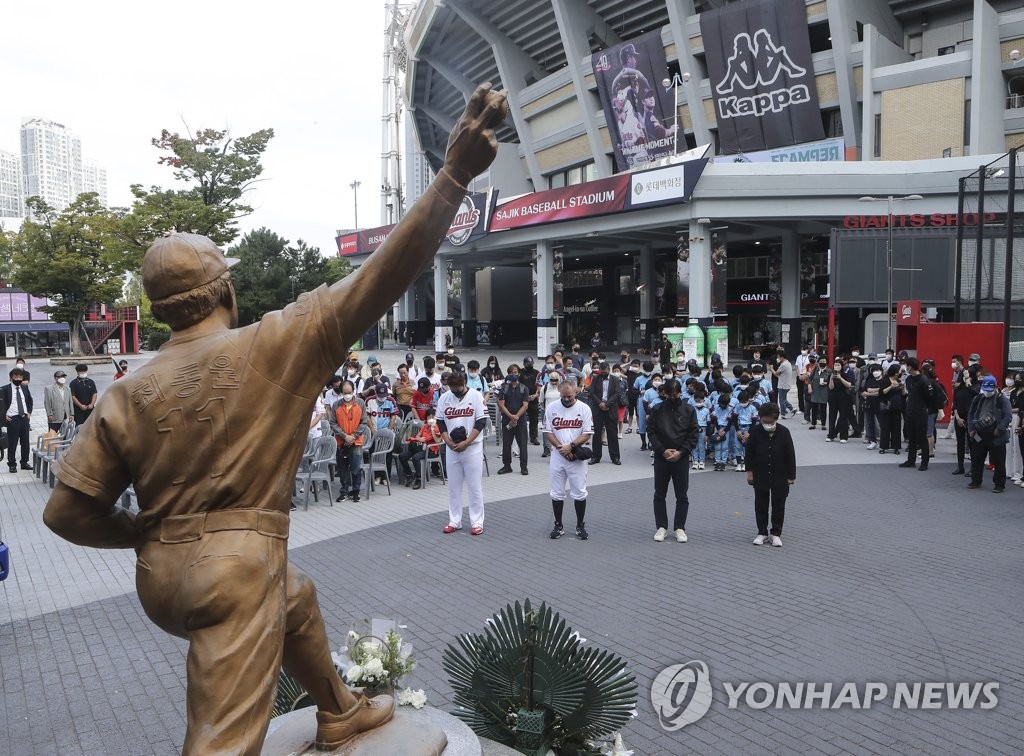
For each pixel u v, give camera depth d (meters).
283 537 2.39
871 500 10.77
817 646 5.82
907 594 6.91
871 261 26.05
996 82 30.16
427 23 43.72
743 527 9.48
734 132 35.12
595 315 52.72
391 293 2.40
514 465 14.20
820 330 37.72
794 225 33.38
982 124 29.56
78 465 2.32
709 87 35.09
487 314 55.00
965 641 5.87
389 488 11.92
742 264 43.69
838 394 15.94
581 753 3.64
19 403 14.35
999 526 9.26
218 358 2.33
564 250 43.78
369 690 3.38
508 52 43.75
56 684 5.55
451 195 2.38
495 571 7.82
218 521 2.28
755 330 43.66
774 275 36.41
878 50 31.89
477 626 6.34
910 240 25.58
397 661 3.50
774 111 33.66
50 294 42.78
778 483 8.48
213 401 2.29
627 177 29.73
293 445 2.39
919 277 25.50
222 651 2.17
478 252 43.28
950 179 26.38
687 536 9.06
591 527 9.60
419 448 12.17
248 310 40.38
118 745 4.71
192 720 2.14
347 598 7.10
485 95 2.33
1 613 6.97
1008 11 32.53
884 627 6.16
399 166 58.06
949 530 9.09
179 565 2.24
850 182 27.42
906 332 22.30
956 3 34.03
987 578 7.32
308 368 2.38
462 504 10.77
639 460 14.53
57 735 4.84
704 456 13.69
